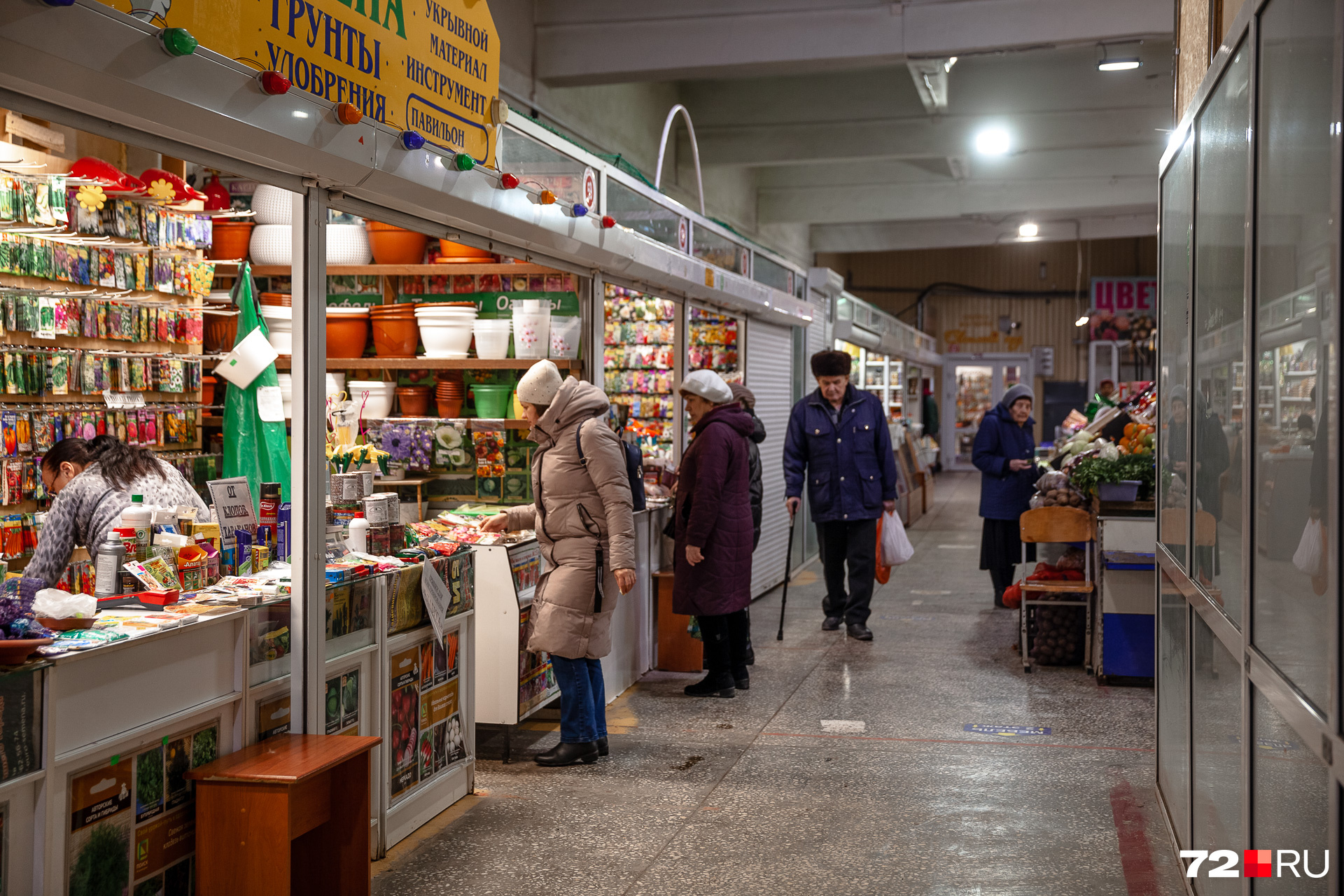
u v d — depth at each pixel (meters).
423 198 3.26
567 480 4.04
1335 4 1.49
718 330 7.75
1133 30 7.08
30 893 2.17
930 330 24.52
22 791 2.14
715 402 5.27
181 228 4.33
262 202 4.73
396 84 3.04
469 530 4.42
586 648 4.11
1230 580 2.31
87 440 3.45
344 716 3.17
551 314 5.08
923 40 7.43
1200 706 2.78
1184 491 2.99
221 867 2.56
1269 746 1.97
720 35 7.76
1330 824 1.55
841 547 6.86
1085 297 23.69
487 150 3.61
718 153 11.44
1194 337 2.81
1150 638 5.41
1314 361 1.62
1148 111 10.31
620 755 4.37
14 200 3.51
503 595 4.25
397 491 5.08
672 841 3.46
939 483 20.72
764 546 8.35
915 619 7.32
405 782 3.49
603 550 4.08
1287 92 1.78
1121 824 3.56
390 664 3.41
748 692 5.40
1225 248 2.38
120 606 2.65
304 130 2.61
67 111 2.15
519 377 5.15
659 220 5.68
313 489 2.96
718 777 4.09
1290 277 1.77
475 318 4.99
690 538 5.09
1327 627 1.56
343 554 3.43
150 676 2.47
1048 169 12.83
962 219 17.31
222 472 4.48
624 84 9.87
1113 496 5.47
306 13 2.62
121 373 4.08
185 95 2.23
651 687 5.51
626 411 6.53
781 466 8.80
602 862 3.29
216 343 4.68
